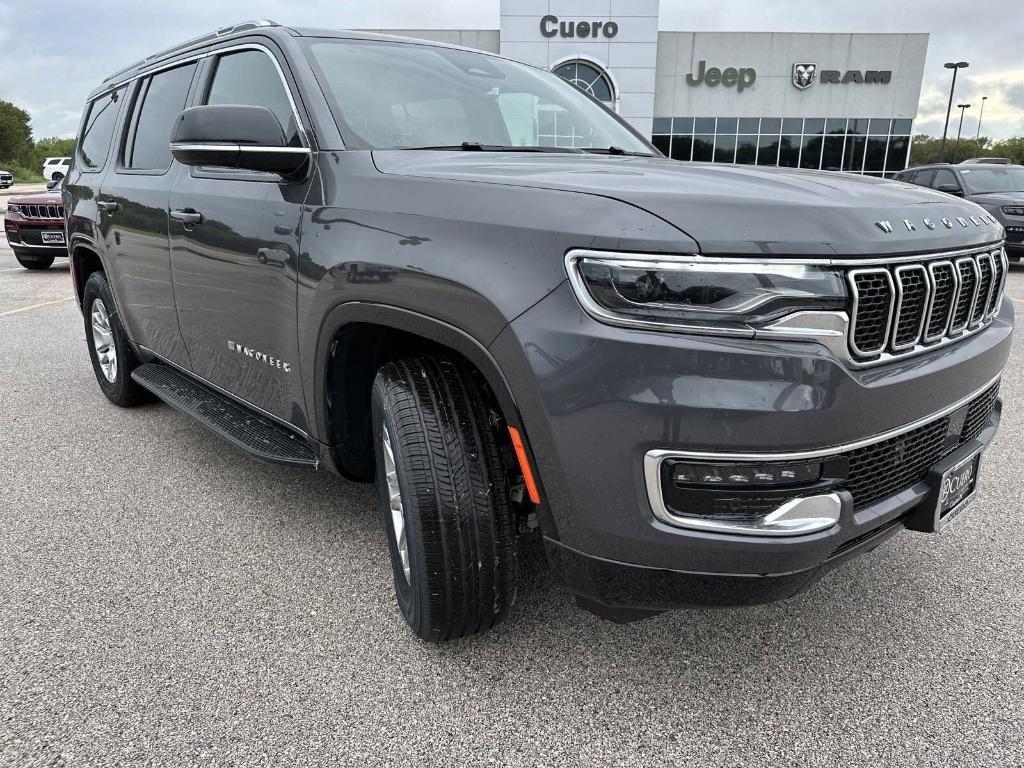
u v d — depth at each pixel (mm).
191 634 2250
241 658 2139
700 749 1815
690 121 32719
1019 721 1898
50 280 11062
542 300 1624
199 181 2941
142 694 1979
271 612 2375
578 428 1605
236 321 2748
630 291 1544
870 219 1697
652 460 1573
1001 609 2402
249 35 2834
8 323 7492
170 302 3283
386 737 1843
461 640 2232
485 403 2000
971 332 2039
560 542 1744
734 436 1533
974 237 1991
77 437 4012
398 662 2129
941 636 2262
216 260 2771
